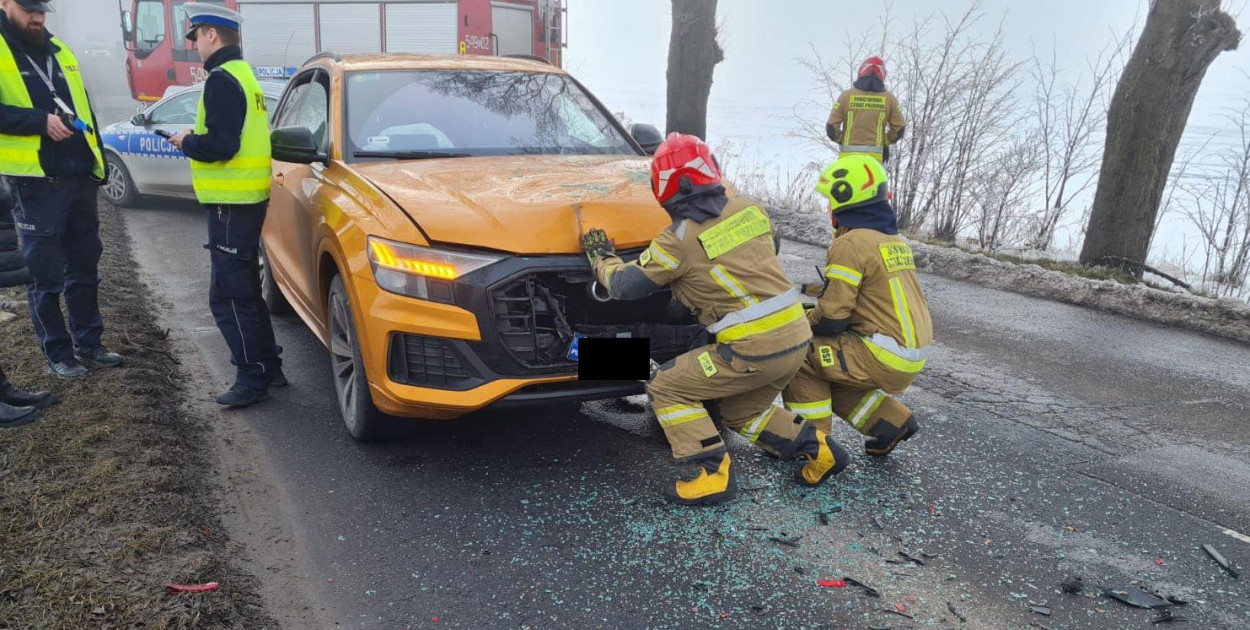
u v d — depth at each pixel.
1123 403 4.74
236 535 3.24
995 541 3.28
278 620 2.75
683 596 2.90
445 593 2.91
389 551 3.16
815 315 3.62
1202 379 5.14
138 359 4.83
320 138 4.73
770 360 3.31
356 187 3.92
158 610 2.65
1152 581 3.03
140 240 8.57
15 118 3.98
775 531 3.34
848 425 4.42
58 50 4.25
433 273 3.41
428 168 4.12
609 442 4.14
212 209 4.25
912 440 4.22
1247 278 7.73
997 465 3.94
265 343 4.52
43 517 3.11
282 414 4.42
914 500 3.60
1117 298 6.76
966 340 5.93
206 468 3.76
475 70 5.11
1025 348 5.75
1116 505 3.56
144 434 3.84
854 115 8.06
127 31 15.72
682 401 3.47
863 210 3.57
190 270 7.41
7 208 4.99
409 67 4.96
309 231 4.37
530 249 3.43
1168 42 6.93
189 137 4.09
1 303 5.52
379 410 3.86
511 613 2.80
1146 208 7.40
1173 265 8.68
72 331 4.60
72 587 2.73
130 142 9.97
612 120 5.13
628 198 3.74
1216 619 2.82
